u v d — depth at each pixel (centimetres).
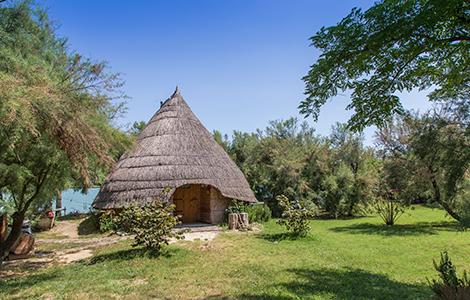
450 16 352
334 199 2062
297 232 1167
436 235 1189
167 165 1370
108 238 1170
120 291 564
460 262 746
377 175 2012
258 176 2462
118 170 1398
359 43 412
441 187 1268
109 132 717
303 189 2158
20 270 762
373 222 1714
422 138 1137
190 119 1683
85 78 598
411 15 371
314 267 718
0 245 711
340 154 2492
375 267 718
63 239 1206
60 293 563
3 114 387
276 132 2606
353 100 465
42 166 696
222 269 709
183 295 536
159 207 905
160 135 1516
